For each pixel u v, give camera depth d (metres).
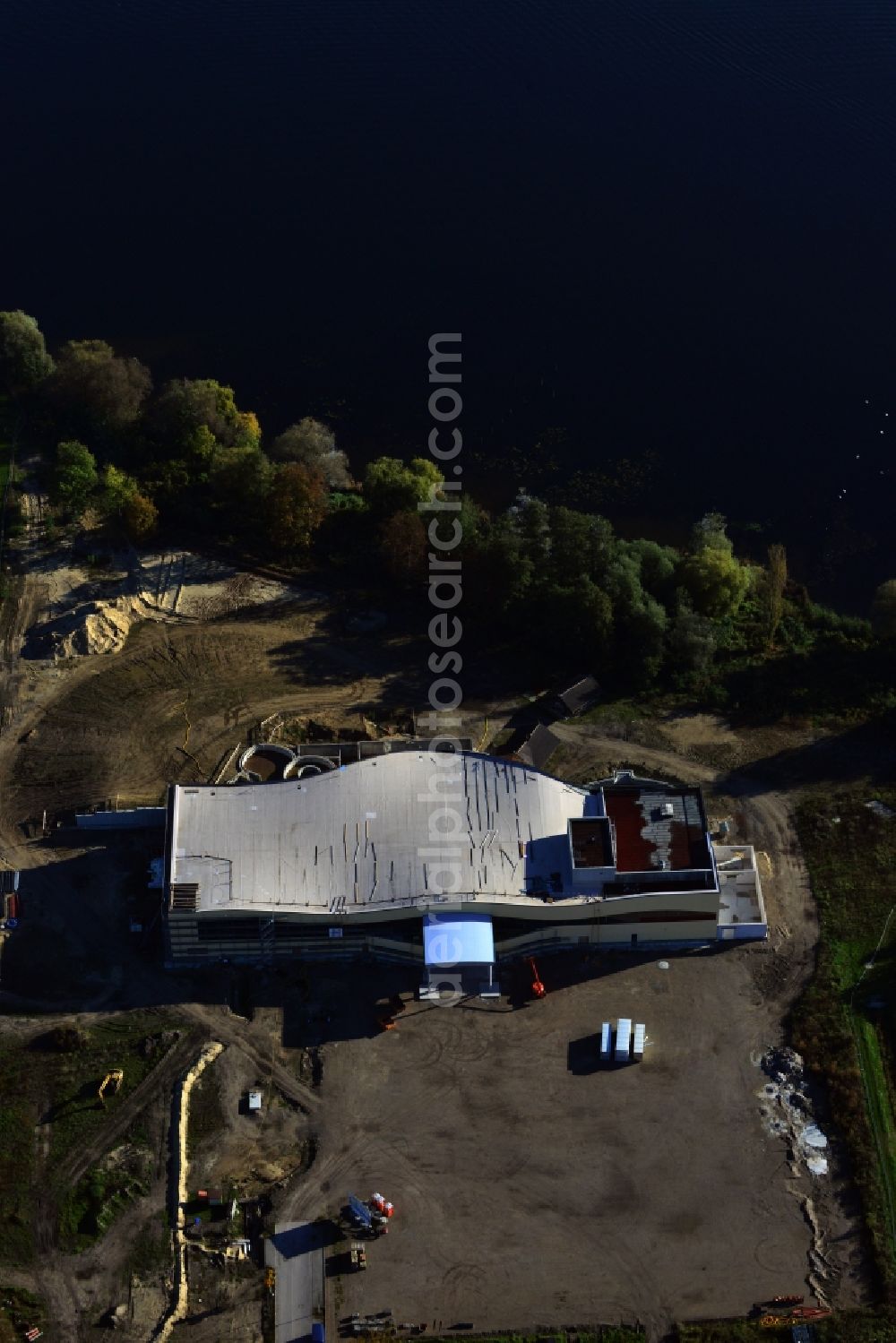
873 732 170.75
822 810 159.75
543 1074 133.12
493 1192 124.00
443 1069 133.50
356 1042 135.62
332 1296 116.69
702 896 140.00
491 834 145.38
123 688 175.25
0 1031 136.38
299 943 141.12
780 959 143.75
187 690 175.12
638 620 175.38
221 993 140.00
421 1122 129.25
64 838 155.50
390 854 143.25
